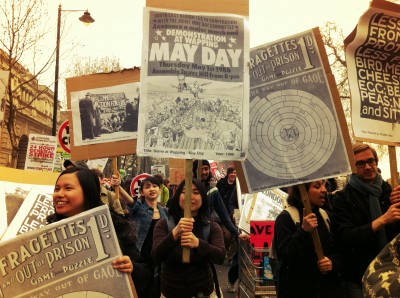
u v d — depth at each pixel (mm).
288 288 3764
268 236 5750
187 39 3504
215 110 3486
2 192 3701
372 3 3740
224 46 3541
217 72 3518
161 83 3451
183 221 3518
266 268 5664
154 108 3434
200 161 5062
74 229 2551
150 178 5781
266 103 3809
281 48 3846
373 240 3773
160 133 3426
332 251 3904
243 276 6078
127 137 4984
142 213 5645
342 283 3836
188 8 3531
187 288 3717
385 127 3793
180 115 3453
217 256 3732
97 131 5004
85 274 2516
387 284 1771
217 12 3553
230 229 6551
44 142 12148
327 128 3746
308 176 3701
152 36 3473
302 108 3781
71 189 2787
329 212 4141
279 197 6703
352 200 3924
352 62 3799
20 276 2484
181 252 3684
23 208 3715
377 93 3814
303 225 3627
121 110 5023
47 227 2535
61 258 2518
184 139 3443
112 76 5070
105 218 2578
